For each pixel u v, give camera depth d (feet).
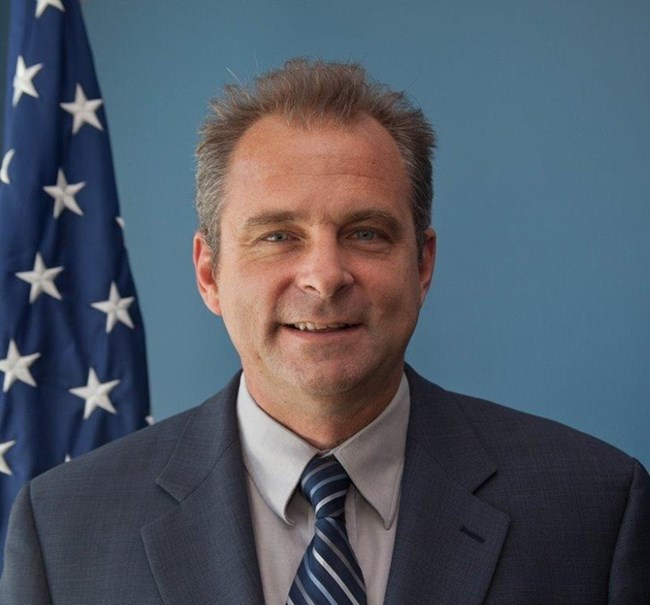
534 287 8.54
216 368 9.36
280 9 9.32
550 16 8.59
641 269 8.28
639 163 8.33
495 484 5.11
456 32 8.82
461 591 4.80
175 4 9.57
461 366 8.69
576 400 8.40
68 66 7.64
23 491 5.36
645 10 8.38
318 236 4.73
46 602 5.04
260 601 4.77
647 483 5.23
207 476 5.15
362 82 5.09
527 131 8.60
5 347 7.21
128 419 7.41
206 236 5.21
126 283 7.57
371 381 4.84
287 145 4.83
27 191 7.37
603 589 4.94
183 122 9.51
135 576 4.96
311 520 4.98
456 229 8.73
